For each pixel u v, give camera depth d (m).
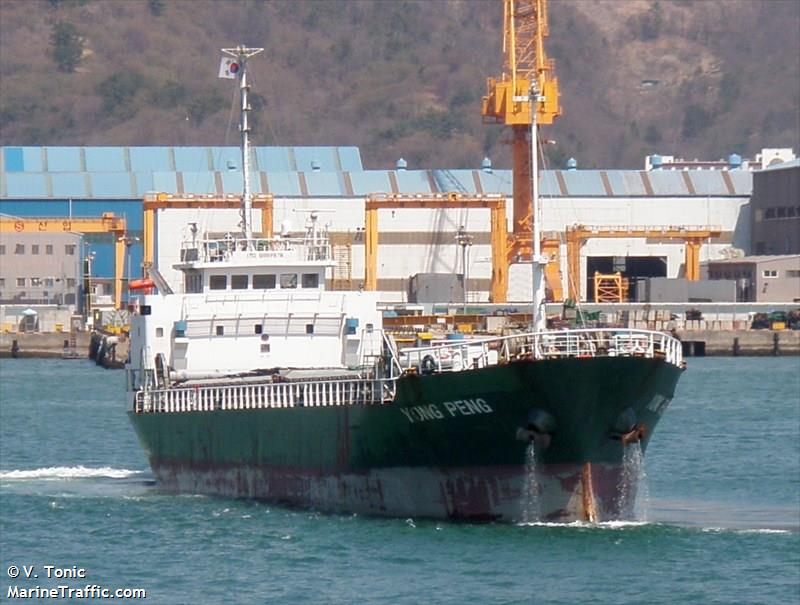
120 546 183.00
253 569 169.12
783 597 157.12
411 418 182.25
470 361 178.62
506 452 178.38
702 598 156.50
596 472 179.25
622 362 173.00
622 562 168.75
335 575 165.25
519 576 163.12
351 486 193.00
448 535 178.88
